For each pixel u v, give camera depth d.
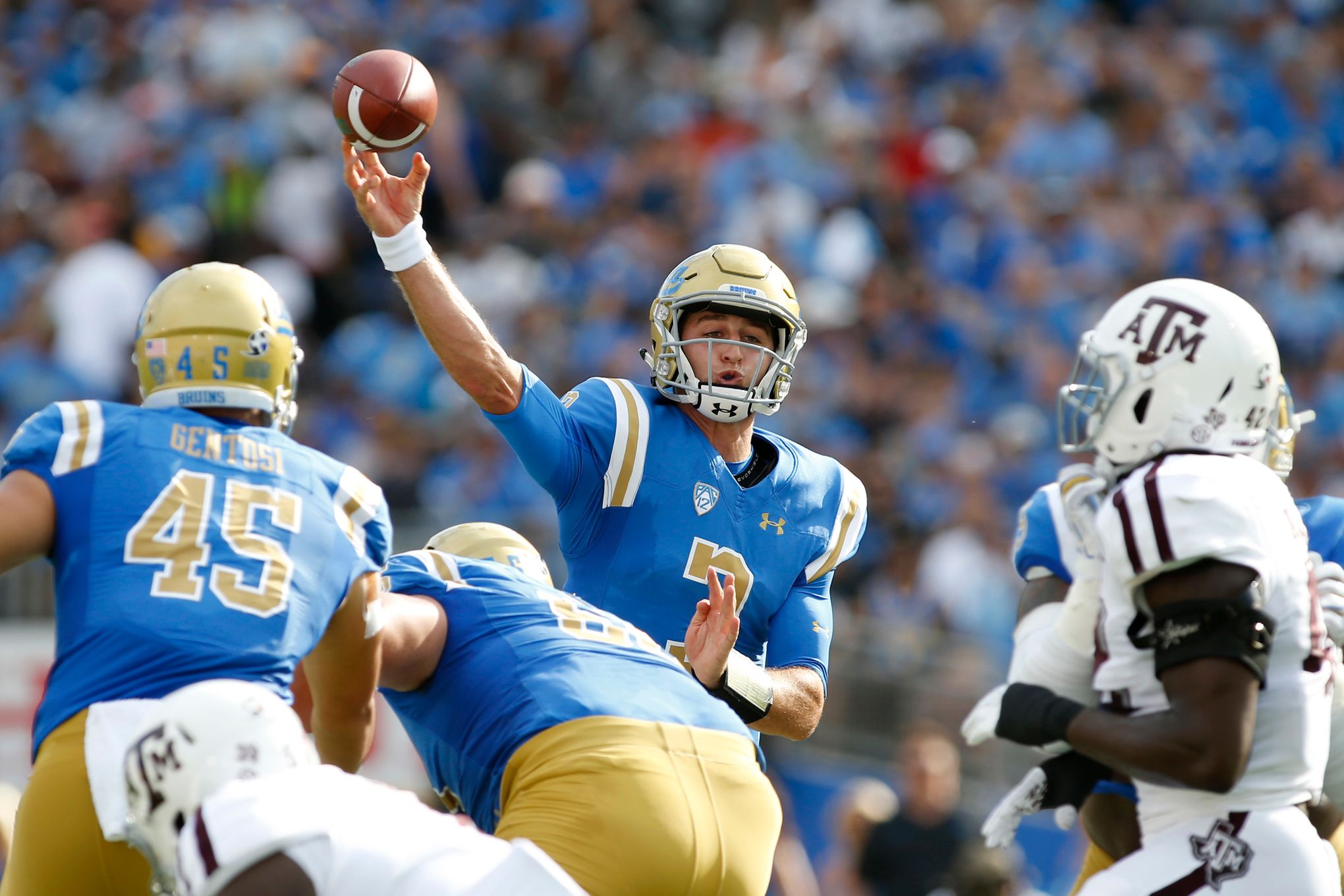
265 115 48.81
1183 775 11.25
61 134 53.19
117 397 43.34
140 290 44.22
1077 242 48.62
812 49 57.81
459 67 54.31
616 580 14.99
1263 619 11.36
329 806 10.07
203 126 50.16
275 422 12.69
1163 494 11.55
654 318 15.60
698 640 14.07
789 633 15.48
